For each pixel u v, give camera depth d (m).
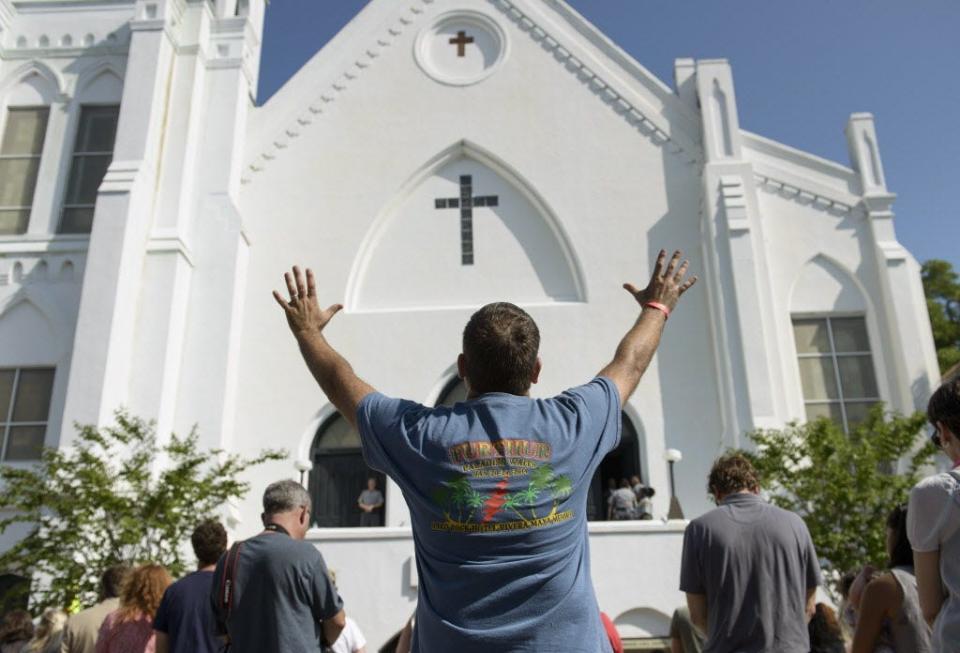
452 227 19.39
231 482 13.62
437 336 18.28
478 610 2.37
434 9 20.78
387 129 19.86
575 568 2.48
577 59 20.16
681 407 17.42
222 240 17.92
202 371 17.00
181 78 18.80
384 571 13.52
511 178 19.59
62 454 13.34
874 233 18.36
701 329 17.97
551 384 17.80
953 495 3.24
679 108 19.66
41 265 17.45
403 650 4.38
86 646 6.43
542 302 18.59
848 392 17.69
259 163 19.59
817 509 13.51
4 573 14.57
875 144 19.11
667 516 15.11
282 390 17.88
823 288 18.28
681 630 6.41
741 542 4.72
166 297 16.81
